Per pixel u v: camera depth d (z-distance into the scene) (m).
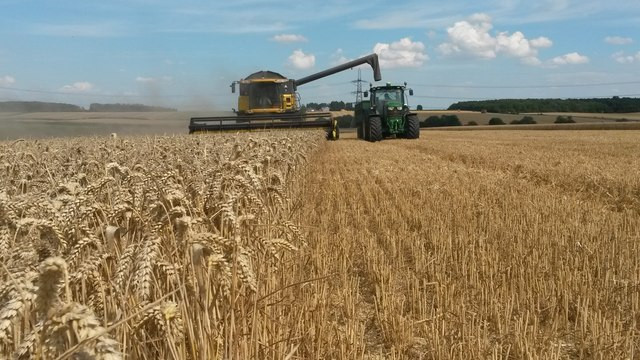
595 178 12.23
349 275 6.03
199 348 2.51
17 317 1.61
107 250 2.68
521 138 35.75
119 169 3.90
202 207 3.29
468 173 14.45
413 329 4.60
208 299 2.57
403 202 9.84
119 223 3.02
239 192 3.59
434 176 13.73
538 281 5.46
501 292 5.12
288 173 8.64
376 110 32.53
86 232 2.52
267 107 29.05
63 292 2.18
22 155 6.77
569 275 5.45
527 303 5.04
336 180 13.24
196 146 9.56
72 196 2.82
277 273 4.52
